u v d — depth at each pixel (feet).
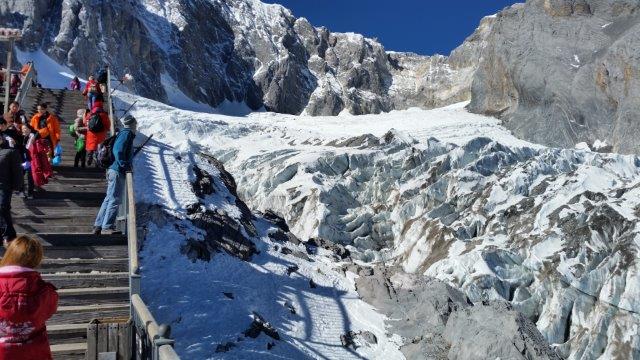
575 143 217.97
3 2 276.21
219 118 226.79
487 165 120.78
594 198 96.02
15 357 15.20
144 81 340.39
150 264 54.44
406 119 262.88
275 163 140.05
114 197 35.24
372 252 106.93
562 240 88.28
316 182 122.62
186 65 393.50
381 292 66.44
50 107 68.49
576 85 224.94
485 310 59.98
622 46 211.41
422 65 522.06
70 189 42.16
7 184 30.48
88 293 30.86
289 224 114.52
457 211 108.47
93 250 34.55
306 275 66.03
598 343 76.23
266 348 48.08
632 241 82.58
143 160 71.05
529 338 55.52
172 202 63.98
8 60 62.75
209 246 60.23
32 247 15.55
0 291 14.94
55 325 28.73
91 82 68.74
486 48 282.15
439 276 88.53
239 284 56.90
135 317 26.91
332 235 108.78
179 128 176.04
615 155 114.21
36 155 38.96
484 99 276.62
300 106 459.73
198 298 51.47
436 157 128.36
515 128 238.48
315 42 524.11
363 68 501.15
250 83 445.37
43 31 285.43
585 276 81.05
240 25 485.56
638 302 75.82
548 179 108.47
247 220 72.23
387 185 123.13
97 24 316.19
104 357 25.89
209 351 45.27
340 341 55.98
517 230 96.73
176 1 429.38
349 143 159.33
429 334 59.57
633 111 203.21
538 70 239.50
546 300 83.82
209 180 72.90
